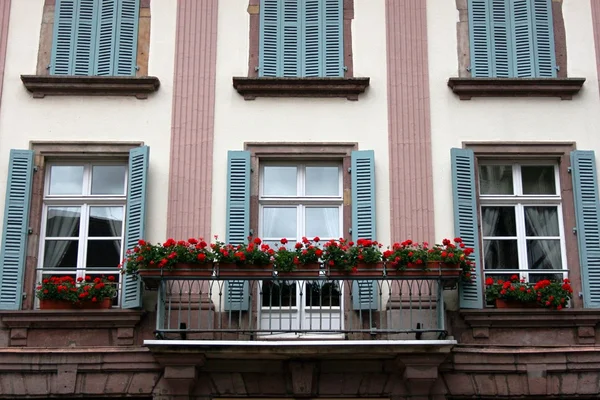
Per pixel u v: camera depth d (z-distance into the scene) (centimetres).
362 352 1206
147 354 1244
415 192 1332
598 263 1299
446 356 1220
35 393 1234
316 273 1219
